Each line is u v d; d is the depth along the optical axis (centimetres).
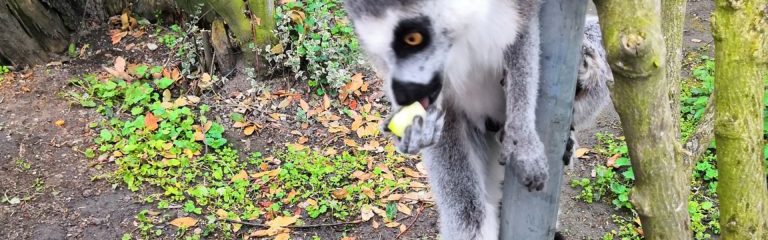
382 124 69
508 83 68
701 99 131
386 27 62
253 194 117
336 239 109
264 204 115
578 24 53
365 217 112
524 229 62
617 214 113
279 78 141
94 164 121
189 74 141
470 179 81
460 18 63
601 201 115
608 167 121
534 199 60
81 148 124
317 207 114
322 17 145
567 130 57
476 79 76
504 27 68
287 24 142
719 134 55
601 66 85
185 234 109
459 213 80
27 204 113
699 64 147
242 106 135
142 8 155
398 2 61
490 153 86
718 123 54
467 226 79
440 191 81
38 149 124
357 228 111
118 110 134
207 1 138
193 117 132
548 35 54
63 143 125
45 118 130
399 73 63
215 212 113
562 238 95
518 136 65
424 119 66
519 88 67
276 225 110
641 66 44
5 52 143
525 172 62
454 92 78
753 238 57
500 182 85
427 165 83
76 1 152
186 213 113
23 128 128
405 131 65
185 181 119
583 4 52
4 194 115
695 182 117
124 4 155
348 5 66
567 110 56
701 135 86
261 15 137
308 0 153
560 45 54
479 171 83
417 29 62
